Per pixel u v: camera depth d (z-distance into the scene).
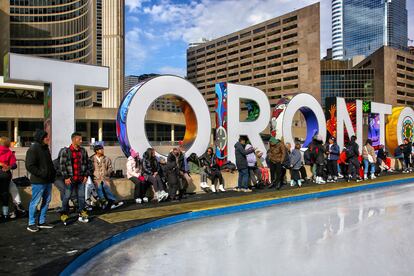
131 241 6.02
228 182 11.68
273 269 4.68
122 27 90.25
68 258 4.80
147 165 9.05
